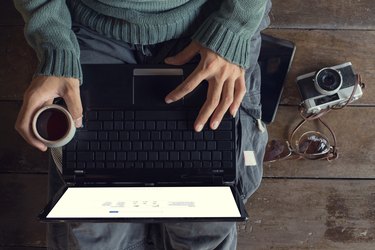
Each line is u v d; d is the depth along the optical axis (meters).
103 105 1.00
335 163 1.38
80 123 0.97
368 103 1.38
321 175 1.38
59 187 1.12
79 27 1.05
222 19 0.96
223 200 0.92
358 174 1.38
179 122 1.00
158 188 0.96
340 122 1.38
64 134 0.91
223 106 0.98
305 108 1.36
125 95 1.00
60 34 0.96
